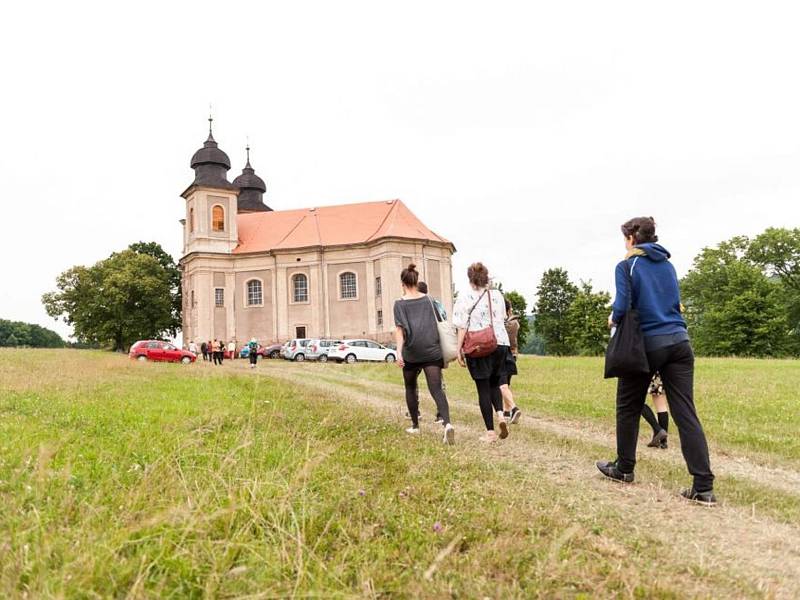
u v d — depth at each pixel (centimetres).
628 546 353
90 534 302
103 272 5566
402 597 280
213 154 4981
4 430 578
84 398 907
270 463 476
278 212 5306
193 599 264
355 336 4731
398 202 5128
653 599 281
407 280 715
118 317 5459
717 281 5603
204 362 3319
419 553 331
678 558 338
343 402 1040
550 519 391
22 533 296
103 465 448
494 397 726
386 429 728
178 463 430
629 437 501
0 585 250
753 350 4997
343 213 5147
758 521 406
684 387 462
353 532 352
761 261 5659
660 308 471
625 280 480
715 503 443
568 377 1736
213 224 4950
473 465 542
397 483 461
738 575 314
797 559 341
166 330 5725
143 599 253
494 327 684
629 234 507
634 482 506
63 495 363
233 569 288
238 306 4897
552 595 286
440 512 395
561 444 678
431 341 689
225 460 416
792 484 516
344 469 493
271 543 321
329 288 4800
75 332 5609
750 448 666
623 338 475
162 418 712
